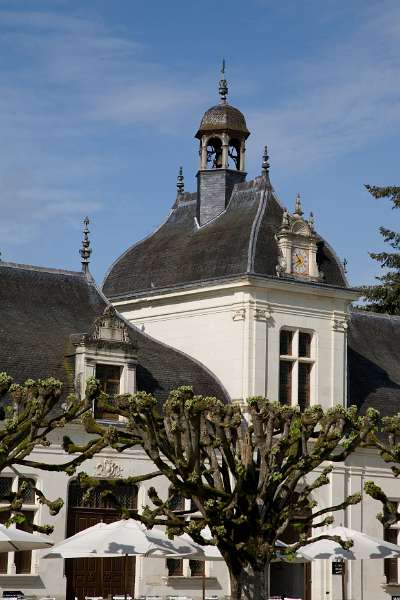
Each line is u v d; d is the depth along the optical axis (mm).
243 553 40938
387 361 72125
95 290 62250
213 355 62719
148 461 56688
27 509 52688
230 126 67750
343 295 65000
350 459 64812
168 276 65562
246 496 41094
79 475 40531
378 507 65750
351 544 42219
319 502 63188
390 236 95625
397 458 46625
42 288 60219
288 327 63188
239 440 43062
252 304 61688
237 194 66938
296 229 63719
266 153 66188
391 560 66125
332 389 64438
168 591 56781
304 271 63906
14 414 41031
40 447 53219
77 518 54406
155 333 66000
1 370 53719
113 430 40156
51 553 44312
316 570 62750
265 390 61656
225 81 69312
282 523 42094
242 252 62406
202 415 41875
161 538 44969
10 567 51906
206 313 63438
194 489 39688
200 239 65750
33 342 56344
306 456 41812
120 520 50031
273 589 64812
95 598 52062
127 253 69938
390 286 92438
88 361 55594
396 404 69062
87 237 63094
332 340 64875
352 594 63656
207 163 68188
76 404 40750
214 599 55250
